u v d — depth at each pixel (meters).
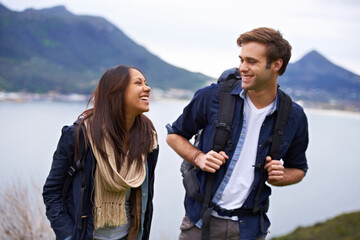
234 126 1.88
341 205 35.66
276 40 1.75
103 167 1.73
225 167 1.89
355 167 63.12
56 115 104.50
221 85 1.93
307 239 11.23
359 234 10.57
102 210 1.79
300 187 46.31
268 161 1.88
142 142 1.84
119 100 1.77
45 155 39.72
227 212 1.90
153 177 1.98
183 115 2.00
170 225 17.20
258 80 1.78
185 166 2.09
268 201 2.00
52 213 1.78
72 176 1.80
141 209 1.92
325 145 96.12
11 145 50.34
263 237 2.02
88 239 1.76
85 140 1.73
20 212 3.96
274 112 1.90
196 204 1.95
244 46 1.79
